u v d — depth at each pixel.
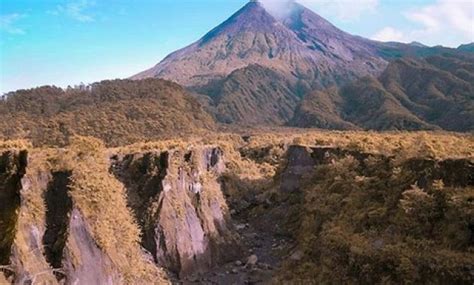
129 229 57.28
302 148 90.62
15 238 42.41
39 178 48.06
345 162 72.69
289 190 89.75
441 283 42.94
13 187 46.78
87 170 51.69
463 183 49.91
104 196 52.91
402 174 56.97
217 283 64.94
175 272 66.81
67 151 52.44
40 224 46.16
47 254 45.38
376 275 47.78
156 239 67.44
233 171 106.50
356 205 60.81
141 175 74.31
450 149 57.75
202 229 73.75
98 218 50.47
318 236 62.62
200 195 77.06
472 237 45.19
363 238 53.41
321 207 69.31
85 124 136.50
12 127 129.62
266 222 88.31
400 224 51.50
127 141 125.12
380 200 58.62
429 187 51.69
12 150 49.00
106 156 67.56
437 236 47.72
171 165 73.94
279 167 101.12
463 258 43.34
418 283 44.19
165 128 152.25
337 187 70.75
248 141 161.88
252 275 66.69
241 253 76.56
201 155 86.56
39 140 118.38
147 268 60.03
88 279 46.69
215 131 178.75
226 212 84.56
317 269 56.38
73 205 47.88
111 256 50.84
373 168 65.75
